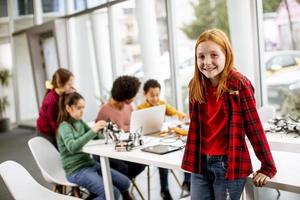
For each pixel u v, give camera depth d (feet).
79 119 9.21
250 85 4.84
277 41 12.48
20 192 5.88
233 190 4.90
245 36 12.60
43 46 23.44
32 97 26.45
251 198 5.62
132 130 9.04
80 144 8.33
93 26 18.70
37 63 24.07
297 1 11.85
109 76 18.66
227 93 4.76
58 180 8.77
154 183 12.33
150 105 11.66
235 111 4.73
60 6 21.20
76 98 8.89
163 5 15.37
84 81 20.13
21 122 27.50
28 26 24.90
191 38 15.29
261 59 12.71
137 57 17.16
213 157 4.92
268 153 4.77
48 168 9.05
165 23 15.46
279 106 12.85
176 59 15.60
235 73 4.82
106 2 17.22
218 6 14.15
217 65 4.77
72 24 20.29
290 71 12.44
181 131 9.29
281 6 12.18
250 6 12.33
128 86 9.59
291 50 12.30
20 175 6.07
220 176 4.92
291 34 12.21
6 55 27.12
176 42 15.47
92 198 8.62
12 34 26.23
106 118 9.99
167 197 10.79
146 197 11.07
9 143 21.34
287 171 5.62
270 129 8.41
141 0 15.21
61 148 8.72
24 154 18.11
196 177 5.26
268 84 12.94
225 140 4.86
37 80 24.27
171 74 15.67
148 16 15.38
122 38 17.56
